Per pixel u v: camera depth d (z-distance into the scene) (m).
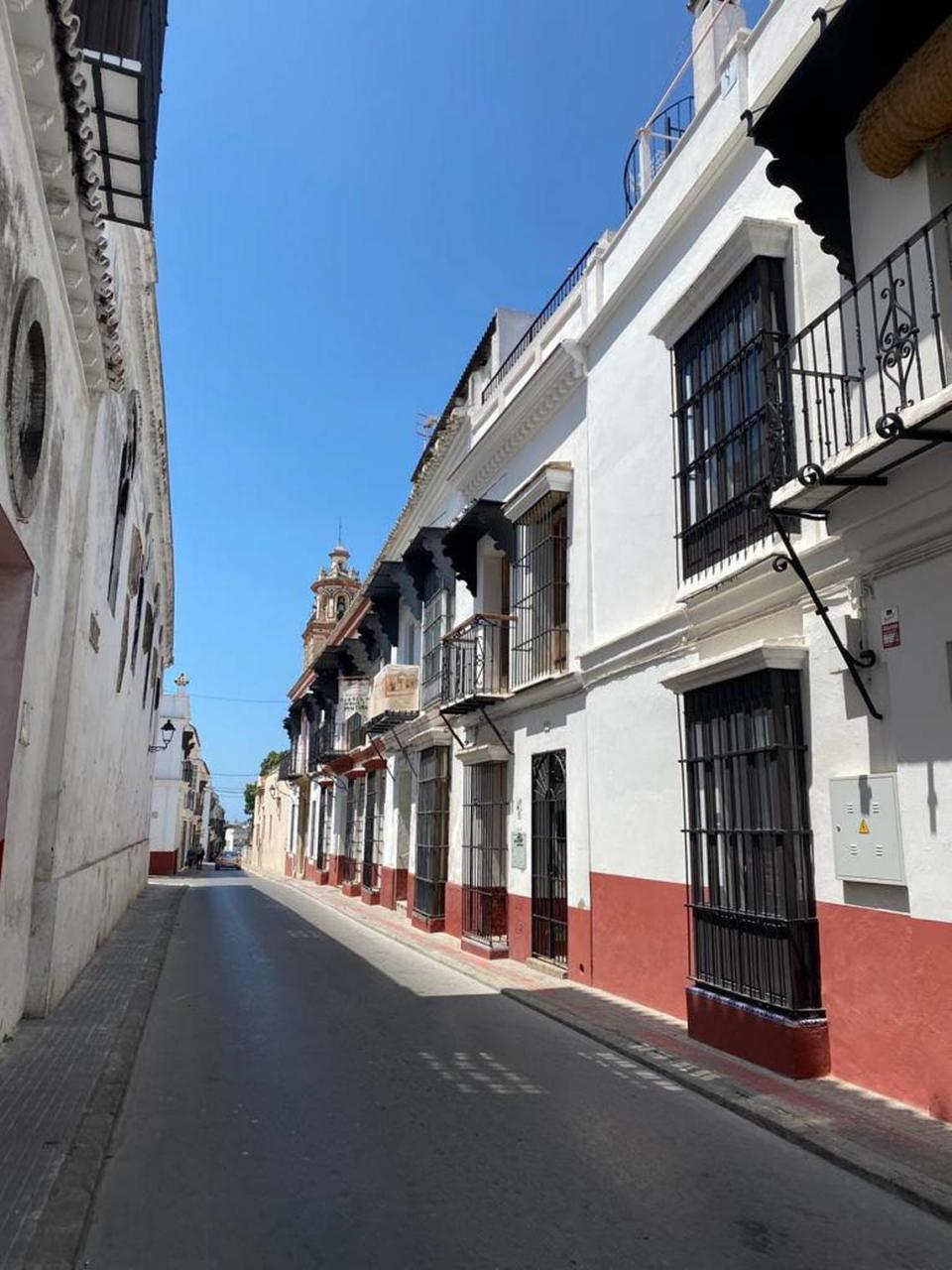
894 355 5.69
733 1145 5.20
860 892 6.07
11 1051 6.76
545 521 12.23
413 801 18.00
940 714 5.46
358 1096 6.06
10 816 6.46
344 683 27.77
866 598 6.12
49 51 4.91
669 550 9.02
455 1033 8.06
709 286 8.06
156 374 12.66
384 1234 3.98
